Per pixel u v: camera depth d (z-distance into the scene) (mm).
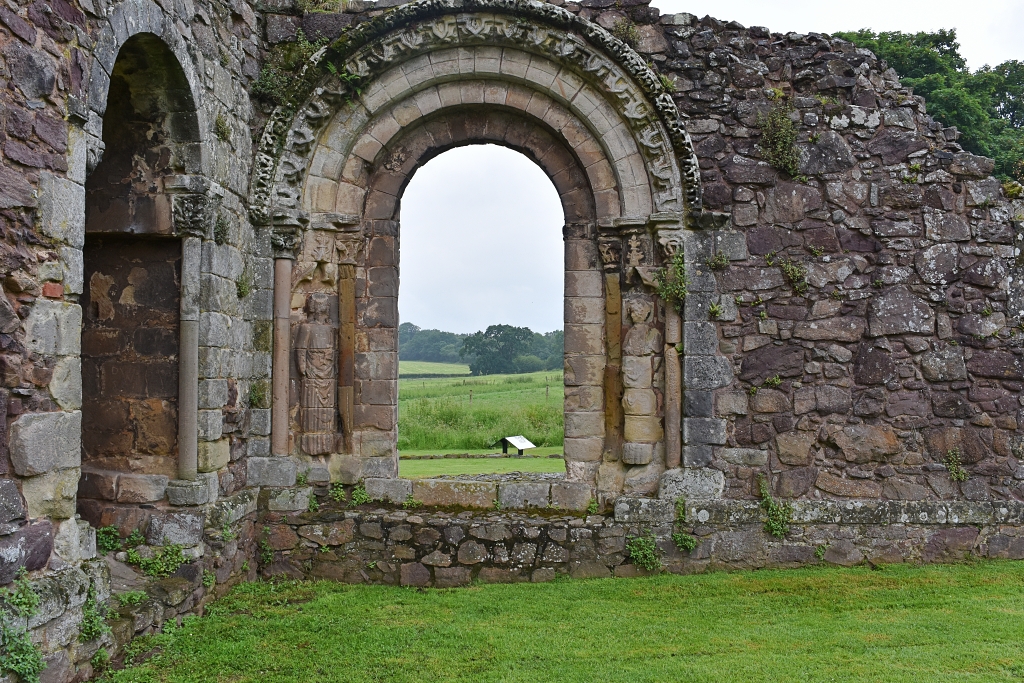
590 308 8664
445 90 8672
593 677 5570
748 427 8297
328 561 8242
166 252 7355
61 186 5082
